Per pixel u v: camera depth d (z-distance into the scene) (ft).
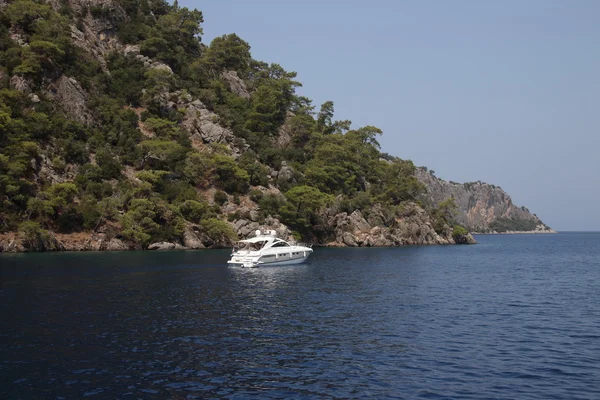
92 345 89.92
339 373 76.38
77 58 436.35
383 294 153.69
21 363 79.41
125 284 165.68
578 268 258.98
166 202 372.38
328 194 505.25
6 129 324.80
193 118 483.92
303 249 256.52
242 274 203.21
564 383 72.38
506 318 117.70
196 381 72.49
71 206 329.93
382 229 509.76
